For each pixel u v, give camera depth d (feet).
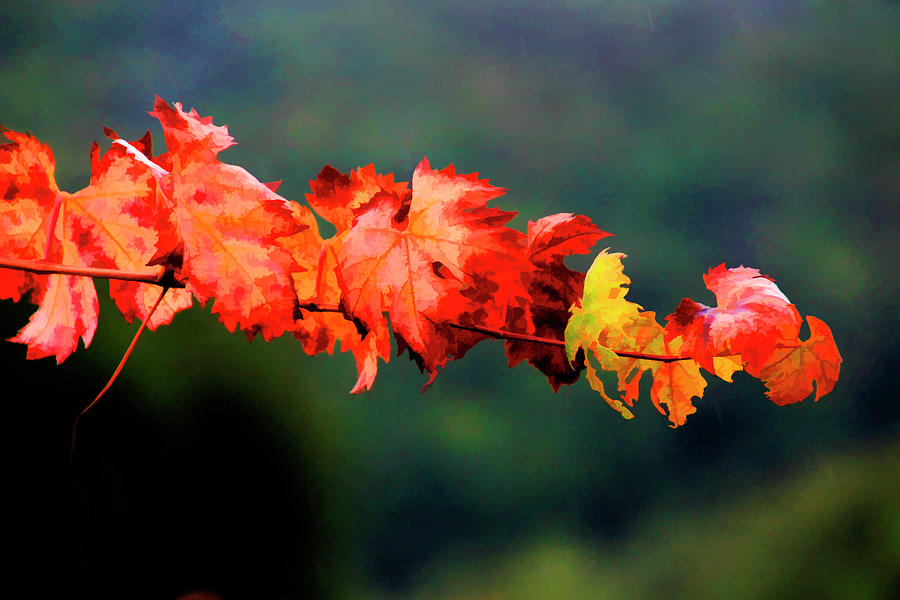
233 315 7.58
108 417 21.22
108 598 20.35
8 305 16.97
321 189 7.73
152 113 7.59
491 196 7.64
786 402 7.75
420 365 7.61
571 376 7.83
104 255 7.80
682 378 7.79
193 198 7.59
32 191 7.76
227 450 25.08
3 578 14.87
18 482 15.71
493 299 7.68
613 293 7.75
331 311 7.73
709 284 7.80
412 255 7.63
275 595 26.63
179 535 22.75
